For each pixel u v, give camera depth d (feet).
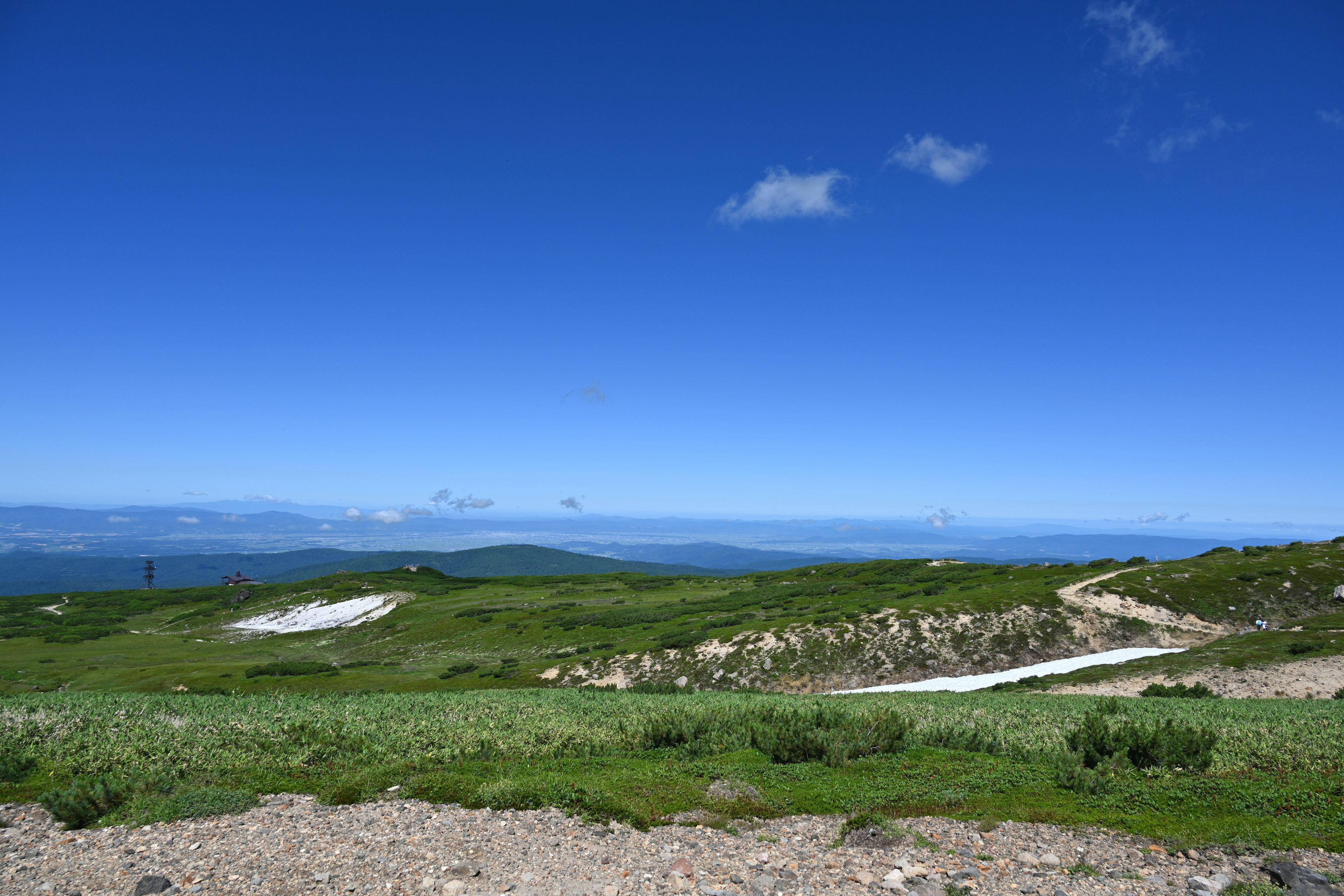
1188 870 36.68
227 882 36.86
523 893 35.24
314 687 206.08
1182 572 261.24
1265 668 151.94
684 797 49.11
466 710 88.69
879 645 210.79
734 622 267.59
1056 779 51.49
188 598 453.17
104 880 37.45
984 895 34.35
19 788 53.21
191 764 59.16
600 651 239.30
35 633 340.59
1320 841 38.34
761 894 35.01
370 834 43.57
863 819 43.68
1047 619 222.48
